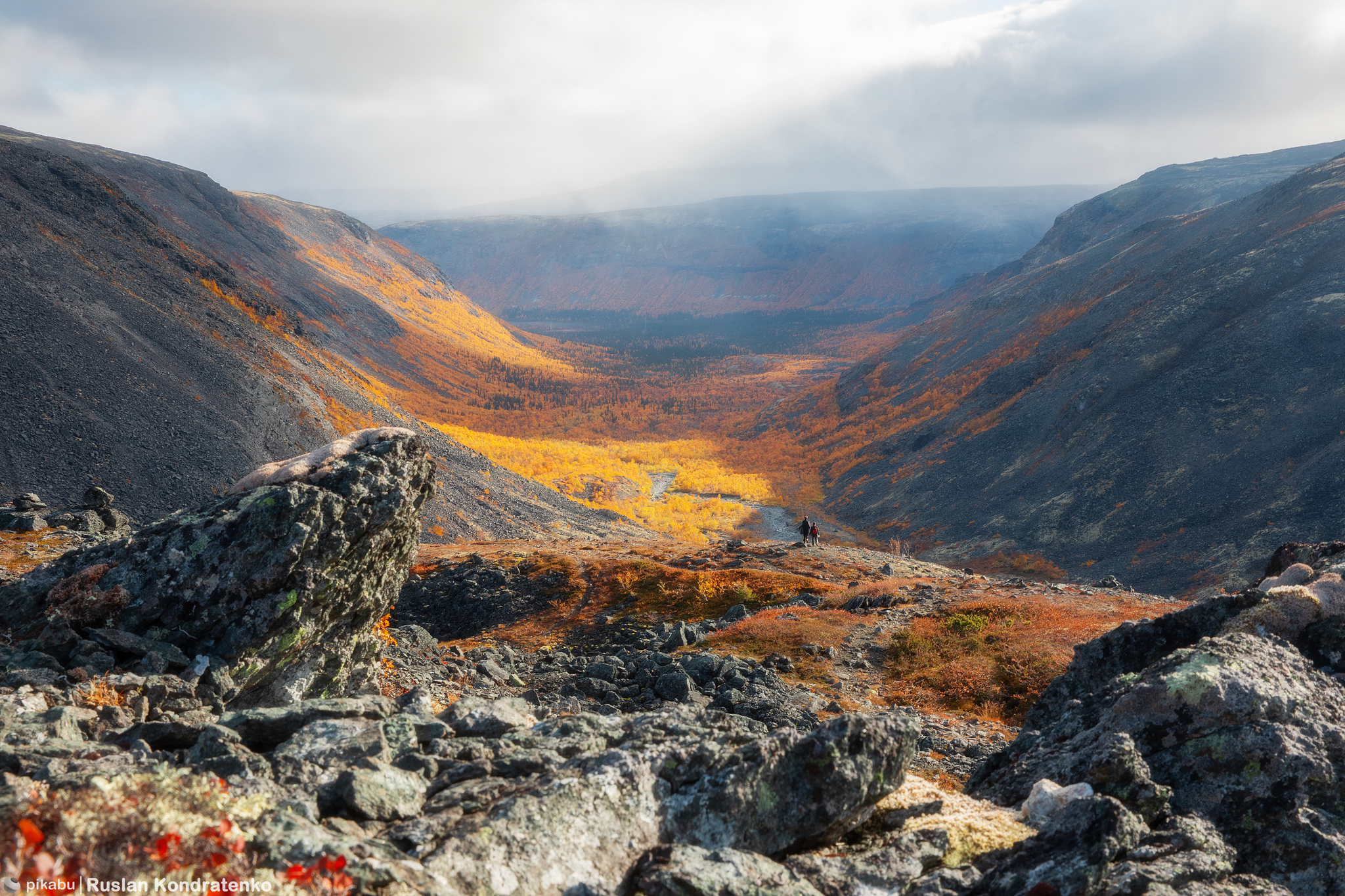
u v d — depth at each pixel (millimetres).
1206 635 14031
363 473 16516
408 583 60094
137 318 111125
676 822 7258
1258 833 8195
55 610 13438
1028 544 129625
